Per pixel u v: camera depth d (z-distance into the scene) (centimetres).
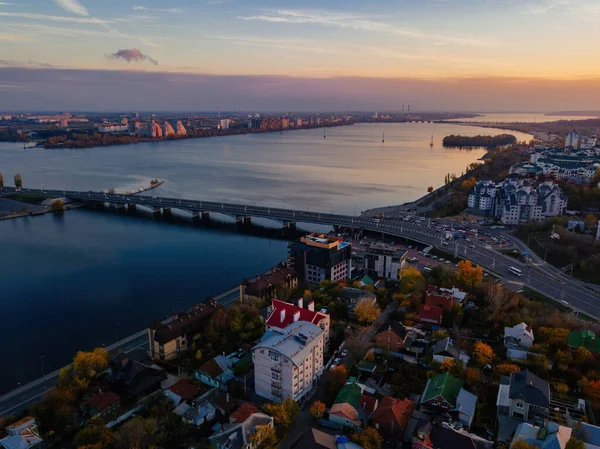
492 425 14512
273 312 19888
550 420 14062
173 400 16238
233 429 13638
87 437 13912
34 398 17425
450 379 15912
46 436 14562
